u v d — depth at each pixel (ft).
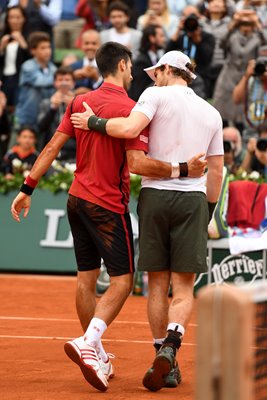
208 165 60.23
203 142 58.59
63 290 112.98
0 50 151.53
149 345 74.74
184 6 160.04
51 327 84.02
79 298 61.11
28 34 156.35
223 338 29.22
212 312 29.37
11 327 83.76
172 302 57.93
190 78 59.62
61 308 97.50
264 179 114.83
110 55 59.52
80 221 60.39
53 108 135.23
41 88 144.05
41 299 104.68
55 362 66.39
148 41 138.41
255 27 136.46
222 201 100.73
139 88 137.90
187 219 57.93
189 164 57.41
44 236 126.72
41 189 126.41
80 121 58.13
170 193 57.88
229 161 119.75
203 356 29.53
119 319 89.51
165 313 59.47
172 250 58.44
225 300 29.22
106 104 58.59
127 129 55.98
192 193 58.03
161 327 59.36
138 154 57.11
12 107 151.53
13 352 70.49
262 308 34.12
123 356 69.62
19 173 127.75
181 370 63.87
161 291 59.72
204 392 29.50
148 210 58.29
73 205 59.77
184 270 57.82
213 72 139.33
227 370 29.14
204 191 59.00
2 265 127.95
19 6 154.40
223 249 101.24
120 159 58.70
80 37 161.17
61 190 125.80
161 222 58.29
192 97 58.65
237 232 101.24
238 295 29.19
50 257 126.72
